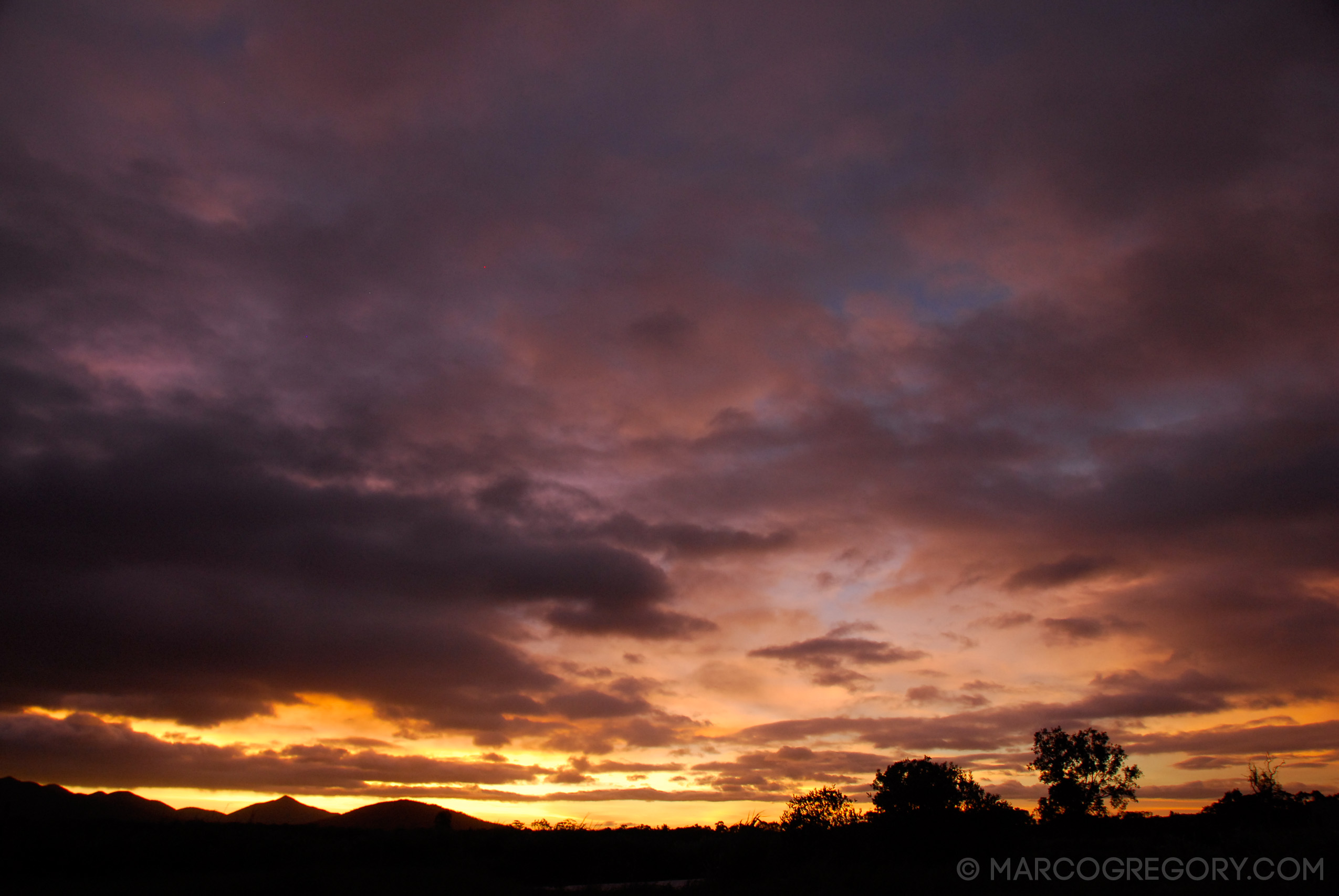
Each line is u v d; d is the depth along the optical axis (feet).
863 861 90.63
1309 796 139.03
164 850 99.35
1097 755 171.01
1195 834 124.36
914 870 84.33
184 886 77.82
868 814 102.53
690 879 94.32
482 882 79.61
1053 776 171.83
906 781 101.91
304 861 101.76
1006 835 97.04
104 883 83.05
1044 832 149.28
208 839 106.52
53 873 92.43
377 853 106.11
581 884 103.14
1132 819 162.50
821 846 96.37
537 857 111.96
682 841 126.72
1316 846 83.66
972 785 102.32
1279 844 85.97
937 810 97.55
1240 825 136.05
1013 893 73.82
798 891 75.36
